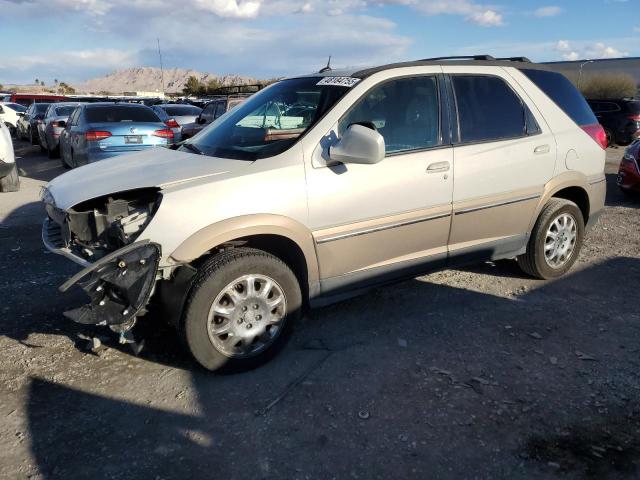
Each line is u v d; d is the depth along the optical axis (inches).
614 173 485.4
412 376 140.2
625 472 107.0
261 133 157.8
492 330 165.2
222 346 138.8
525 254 200.1
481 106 178.7
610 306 182.4
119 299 128.3
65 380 138.6
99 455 112.1
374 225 155.9
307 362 147.5
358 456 111.3
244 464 109.4
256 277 139.0
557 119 196.4
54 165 584.1
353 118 154.3
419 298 188.9
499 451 112.7
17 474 106.7
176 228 130.1
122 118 448.5
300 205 143.3
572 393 132.6
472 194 173.3
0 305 182.4
